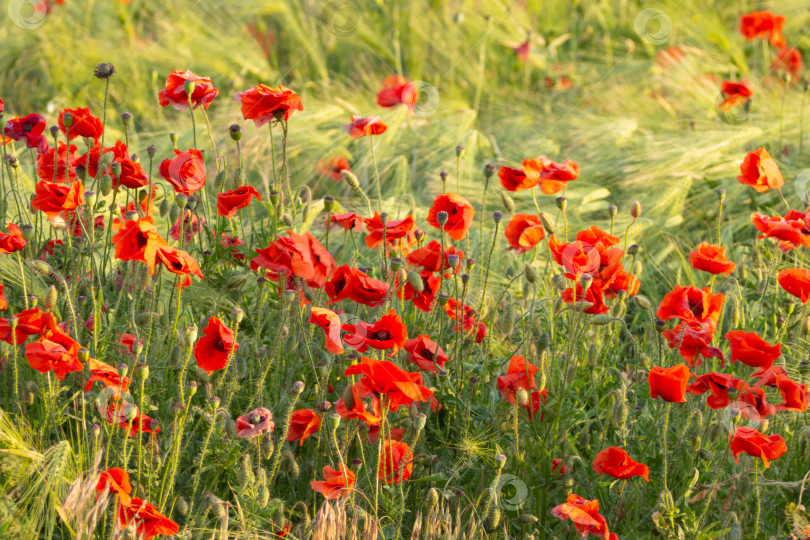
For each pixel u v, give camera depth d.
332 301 5.05
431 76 10.30
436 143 7.49
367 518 4.95
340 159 6.95
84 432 4.96
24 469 4.89
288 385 5.16
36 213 5.28
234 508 4.97
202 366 5.00
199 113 8.23
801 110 7.43
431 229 5.75
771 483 5.05
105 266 5.28
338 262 5.42
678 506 5.06
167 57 9.04
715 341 5.29
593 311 5.12
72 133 5.26
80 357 4.89
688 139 7.35
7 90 9.05
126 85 8.84
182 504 4.95
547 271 5.45
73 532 4.84
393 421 5.14
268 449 5.01
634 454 5.14
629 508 5.09
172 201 5.64
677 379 4.97
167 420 5.09
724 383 5.02
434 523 4.98
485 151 7.69
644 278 5.78
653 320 5.14
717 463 5.13
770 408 5.04
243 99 5.25
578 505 4.94
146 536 4.87
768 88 9.04
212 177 6.40
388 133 7.24
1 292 5.05
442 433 5.17
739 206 6.58
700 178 6.72
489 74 10.33
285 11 10.08
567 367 5.12
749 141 7.32
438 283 5.17
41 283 5.16
